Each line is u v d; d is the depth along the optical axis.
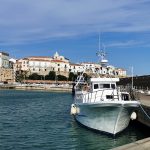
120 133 28.28
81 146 25.23
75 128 32.19
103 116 27.70
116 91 29.73
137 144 14.62
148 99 39.91
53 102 78.12
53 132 31.30
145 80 77.44
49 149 24.34
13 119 42.03
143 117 28.89
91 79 31.27
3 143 26.34
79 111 32.00
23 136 29.42
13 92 150.00
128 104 26.64
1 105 66.94
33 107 62.28
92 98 29.72
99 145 25.31
